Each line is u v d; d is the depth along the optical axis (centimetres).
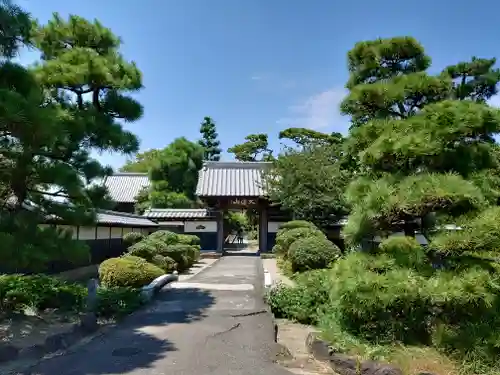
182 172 3297
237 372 508
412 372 468
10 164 707
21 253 595
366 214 542
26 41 686
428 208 507
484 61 721
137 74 932
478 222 483
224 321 757
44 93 790
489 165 582
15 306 758
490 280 469
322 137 3512
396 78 626
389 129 565
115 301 832
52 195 762
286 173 1997
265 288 999
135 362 534
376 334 559
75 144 780
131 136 892
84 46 970
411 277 501
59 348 589
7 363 516
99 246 1672
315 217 1922
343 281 529
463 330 500
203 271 1536
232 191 2267
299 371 523
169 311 836
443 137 528
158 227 2317
